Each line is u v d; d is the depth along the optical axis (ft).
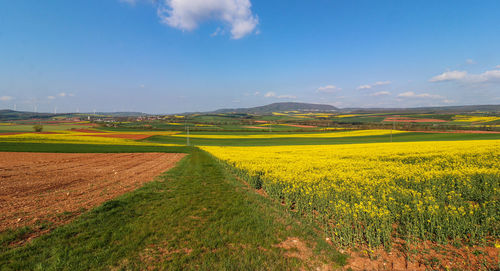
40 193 36.58
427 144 116.78
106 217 25.43
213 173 55.57
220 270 16.34
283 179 33.94
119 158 93.81
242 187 41.01
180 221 24.66
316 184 32.35
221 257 17.87
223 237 20.99
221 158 74.90
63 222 24.26
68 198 33.60
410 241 19.40
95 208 28.14
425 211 20.77
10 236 20.51
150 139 227.81
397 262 17.02
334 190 28.45
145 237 21.04
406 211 21.13
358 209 21.90
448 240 18.83
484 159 52.60
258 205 30.17
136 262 17.26
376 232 20.03
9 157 87.45
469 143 111.55
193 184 43.04
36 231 22.09
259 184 40.52
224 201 31.86
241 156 78.28
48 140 163.73
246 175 46.01
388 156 69.67
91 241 19.97
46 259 17.39
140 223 23.98
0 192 36.94
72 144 145.79
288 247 19.56
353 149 106.32
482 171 35.01
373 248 18.60
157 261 17.46
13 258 17.34
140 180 47.60
